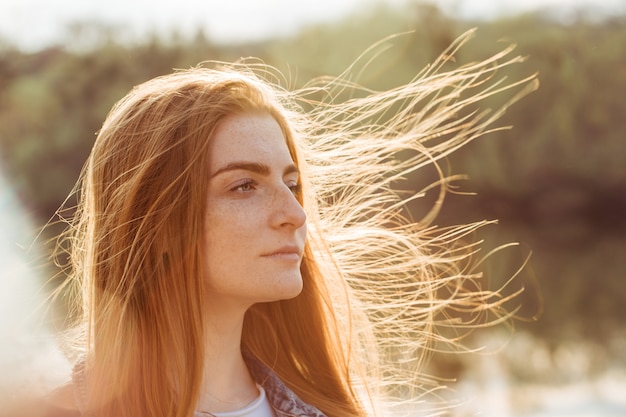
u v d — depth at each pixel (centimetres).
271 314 201
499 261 1511
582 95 2472
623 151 2453
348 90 721
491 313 1014
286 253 169
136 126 172
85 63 2705
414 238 265
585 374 768
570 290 1296
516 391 673
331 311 204
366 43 2423
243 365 184
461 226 266
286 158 172
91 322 170
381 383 224
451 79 257
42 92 2634
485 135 2425
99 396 162
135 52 2697
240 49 2689
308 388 200
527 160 2445
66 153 2644
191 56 2697
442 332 783
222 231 166
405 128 261
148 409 164
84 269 179
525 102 2472
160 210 166
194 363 165
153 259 167
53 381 161
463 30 2409
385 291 247
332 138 236
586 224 2469
